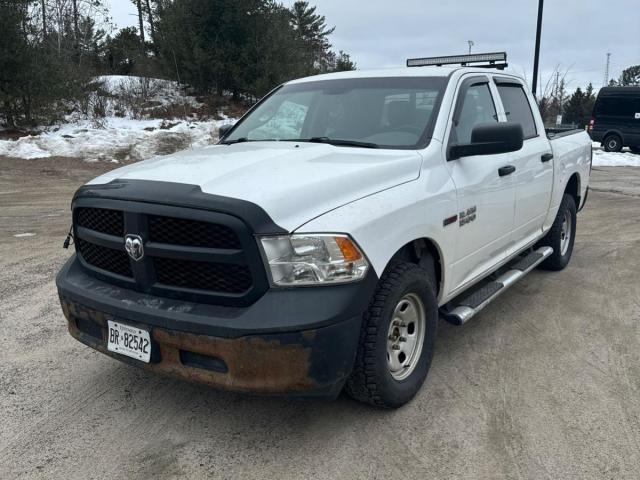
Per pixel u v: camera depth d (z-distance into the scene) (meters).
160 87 23.89
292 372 2.70
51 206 9.95
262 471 2.87
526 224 5.05
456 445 3.07
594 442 3.09
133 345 2.99
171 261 2.90
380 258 2.96
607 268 6.43
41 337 4.48
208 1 22.12
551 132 6.45
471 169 3.93
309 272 2.74
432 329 3.55
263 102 4.88
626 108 22.97
